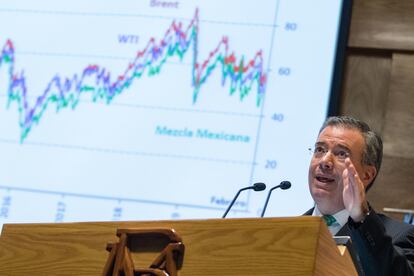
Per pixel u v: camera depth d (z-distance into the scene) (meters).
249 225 2.87
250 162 5.73
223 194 5.70
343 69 6.14
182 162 5.80
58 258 3.14
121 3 6.19
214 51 6.00
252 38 5.98
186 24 6.09
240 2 6.06
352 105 6.07
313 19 5.96
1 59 6.20
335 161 4.11
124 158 5.87
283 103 5.83
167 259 2.89
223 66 5.96
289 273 2.75
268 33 5.97
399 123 5.95
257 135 5.78
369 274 3.45
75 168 5.90
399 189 5.81
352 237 3.50
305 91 5.84
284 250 2.79
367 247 3.46
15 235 3.26
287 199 5.60
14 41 6.22
